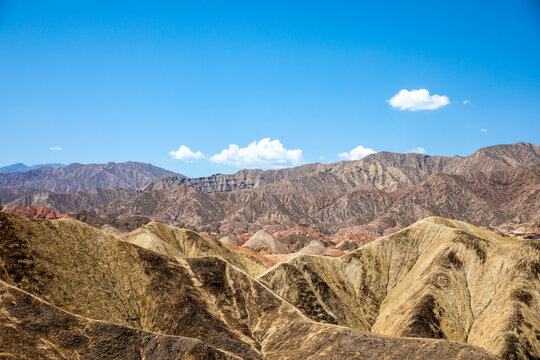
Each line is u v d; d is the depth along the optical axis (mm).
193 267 109562
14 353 63312
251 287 107312
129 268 100875
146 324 93375
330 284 137000
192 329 91938
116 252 102125
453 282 128375
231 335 92750
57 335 69625
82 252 96375
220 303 102625
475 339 111062
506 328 103875
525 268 120562
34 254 88062
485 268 130375
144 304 96500
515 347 98250
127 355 72312
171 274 104250
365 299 138875
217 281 107625
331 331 88438
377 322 130375
